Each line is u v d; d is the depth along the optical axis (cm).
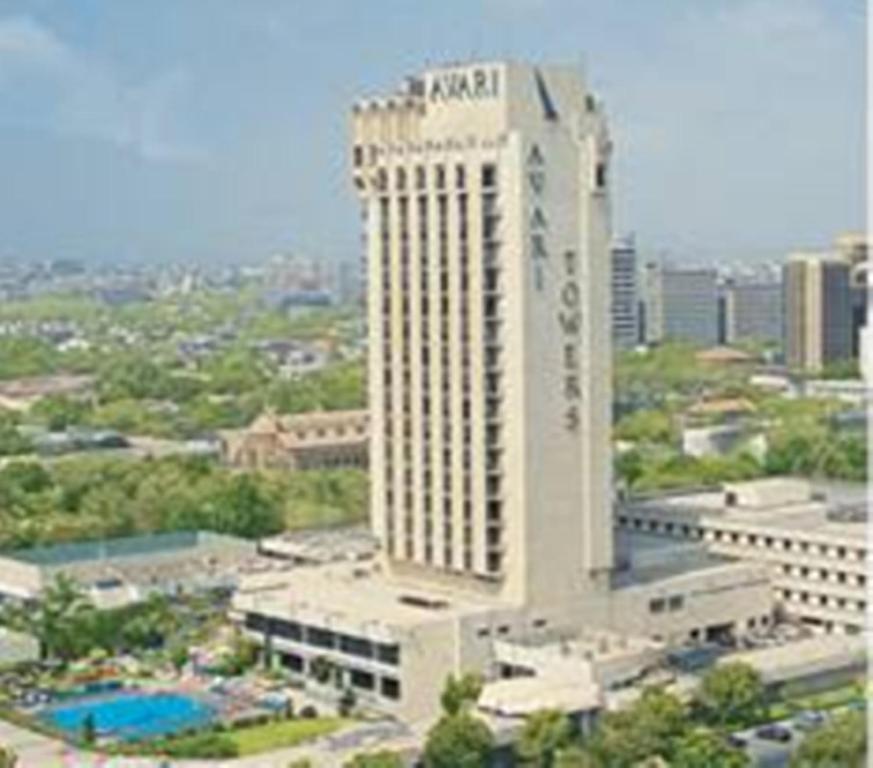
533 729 10462
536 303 12900
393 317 13812
